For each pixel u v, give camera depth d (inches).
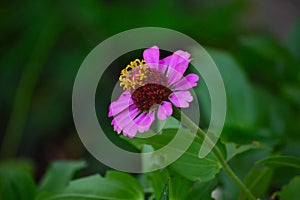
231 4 43.8
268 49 33.2
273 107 32.4
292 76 33.8
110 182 25.8
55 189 28.5
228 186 27.7
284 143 26.6
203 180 23.9
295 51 34.8
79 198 25.7
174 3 46.0
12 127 44.8
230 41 43.1
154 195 25.0
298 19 35.5
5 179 27.6
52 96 46.1
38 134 45.9
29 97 45.0
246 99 29.4
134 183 25.8
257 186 25.9
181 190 24.4
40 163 45.4
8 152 44.7
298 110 32.6
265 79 35.9
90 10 45.4
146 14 43.4
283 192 25.7
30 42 46.1
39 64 45.3
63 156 44.8
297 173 28.1
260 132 26.8
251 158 29.1
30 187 27.6
